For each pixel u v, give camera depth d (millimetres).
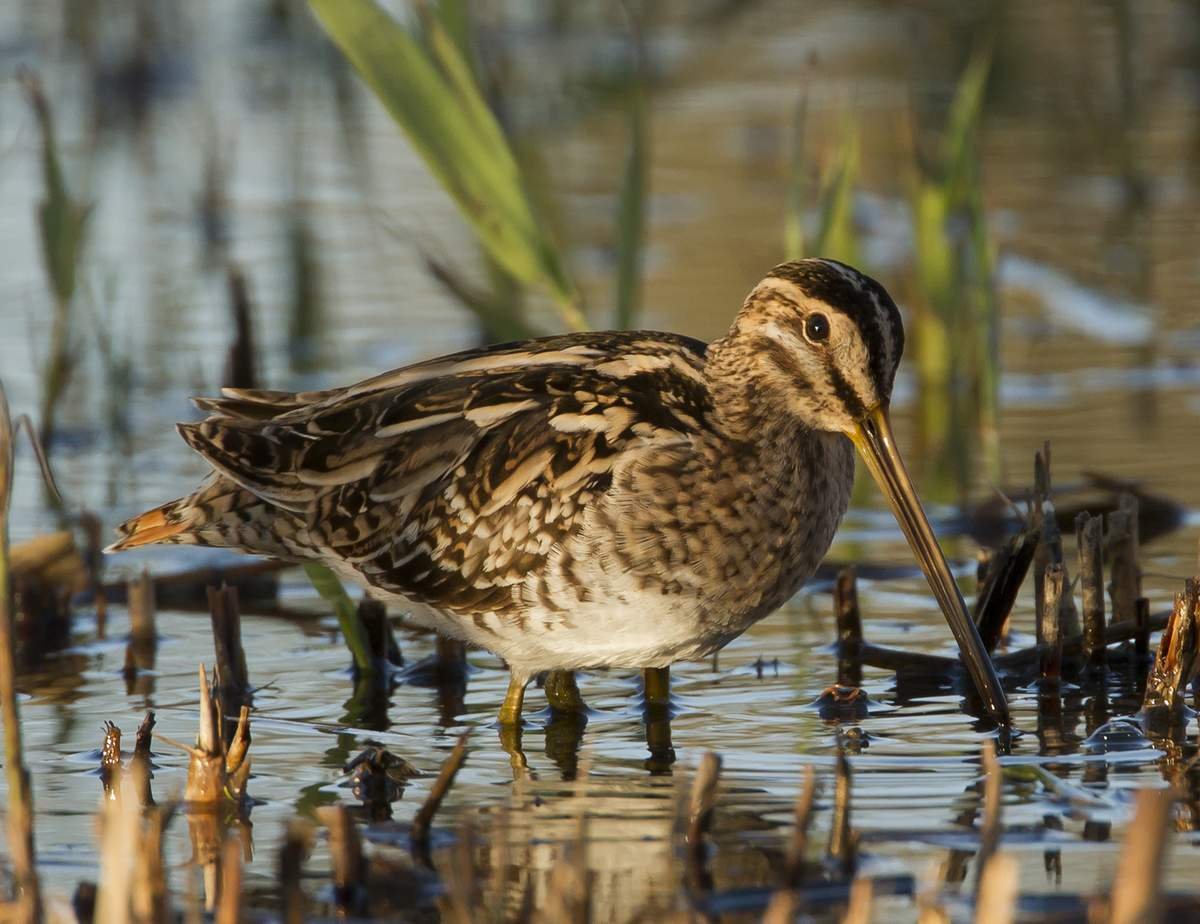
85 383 18344
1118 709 10570
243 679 11344
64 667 11867
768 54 30828
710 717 10648
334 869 8211
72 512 14766
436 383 11023
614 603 10391
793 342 10648
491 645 10789
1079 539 11234
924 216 16797
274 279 21016
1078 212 22234
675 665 11711
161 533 11367
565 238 20891
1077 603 12516
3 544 7816
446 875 7805
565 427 10523
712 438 10578
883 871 8203
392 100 13570
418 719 10836
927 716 10555
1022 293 19703
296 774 9844
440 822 9023
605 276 20391
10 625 7844
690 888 8109
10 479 7836
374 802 9359
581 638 10531
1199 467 14758
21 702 11141
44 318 19578
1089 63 28703
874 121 25984
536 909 7875
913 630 12102
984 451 15375
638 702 11008
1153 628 11352
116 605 13258
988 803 7930
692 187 23797
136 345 18891
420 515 10742
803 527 10812
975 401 16266
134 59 30734
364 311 19781
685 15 34219
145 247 22156
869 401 10680
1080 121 26188
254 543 11297
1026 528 11430
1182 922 7461
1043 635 11039
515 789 9523
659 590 10391
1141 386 17141
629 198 14312
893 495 10703
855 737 10164
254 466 11094
